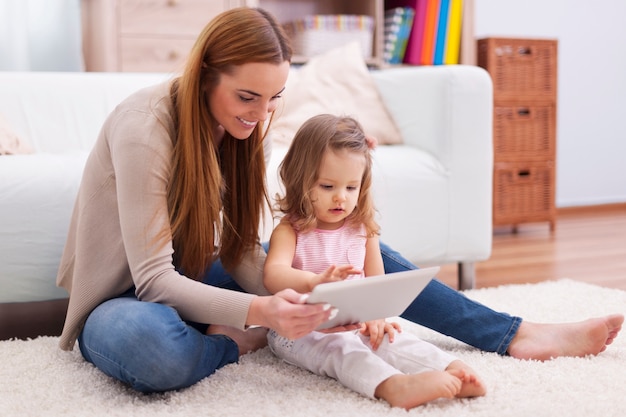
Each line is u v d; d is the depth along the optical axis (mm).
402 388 1196
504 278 2523
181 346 1229
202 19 3203
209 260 1411
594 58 4512
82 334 1339
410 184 2201
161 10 3129
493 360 1445
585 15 4469
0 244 1724
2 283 1736
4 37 3018
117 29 3070
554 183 3746
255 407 1190
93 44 3229
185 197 1302
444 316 1506
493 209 3604
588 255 2984
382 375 1230
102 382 1337
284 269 1325
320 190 1367
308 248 1404
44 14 3098
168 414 1156
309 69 2693
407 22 3529
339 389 1287
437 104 2277
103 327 1240
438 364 1288
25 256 1745
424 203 2223
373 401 1231
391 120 2535
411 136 2418
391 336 1335
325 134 1363
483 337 1502
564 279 2346
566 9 4418
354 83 2617
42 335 1888
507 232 3764
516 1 4289
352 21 3393
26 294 1762
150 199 1259
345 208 1363
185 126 1276
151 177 1260
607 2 4520
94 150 1378
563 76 4426
